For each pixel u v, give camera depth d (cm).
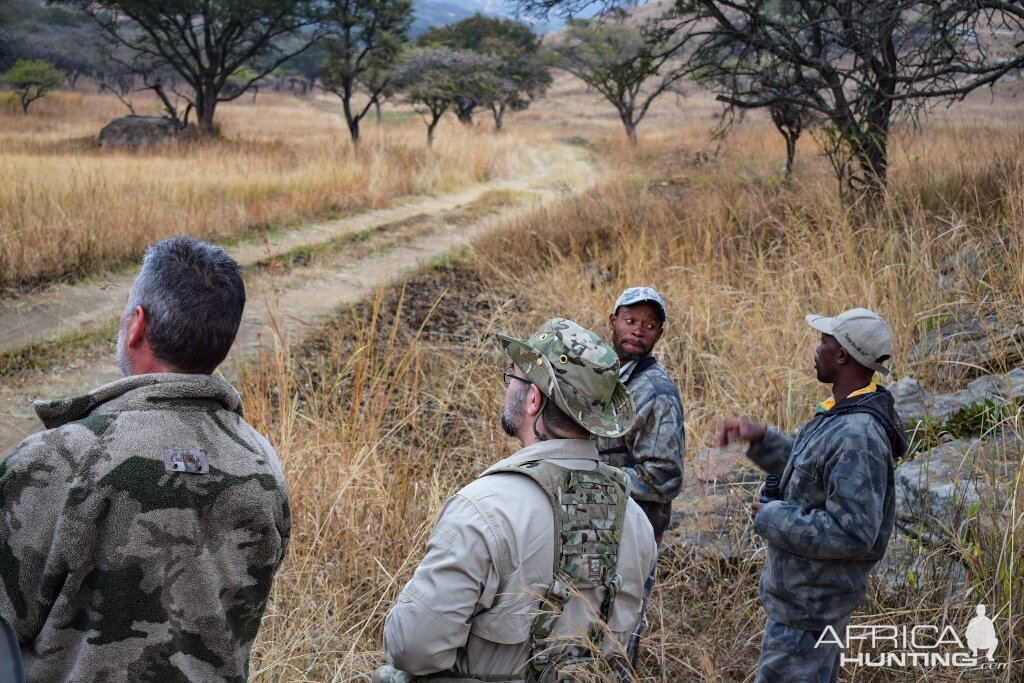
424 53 3919
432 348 688
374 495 404
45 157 1948
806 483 267
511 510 181
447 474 475
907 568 361
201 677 160
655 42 1146
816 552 257
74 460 152
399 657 179
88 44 5681
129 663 151
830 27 1020
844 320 267
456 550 177
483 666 182
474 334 768
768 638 277
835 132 1020
